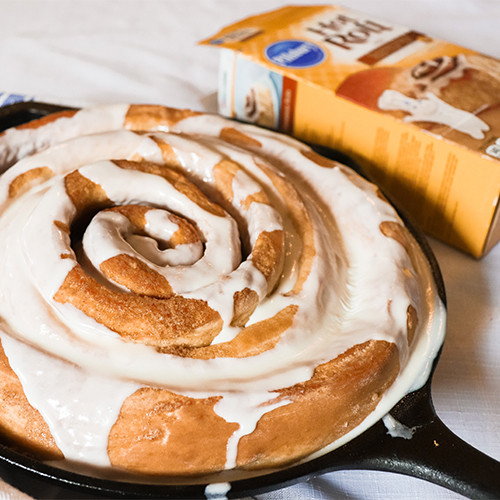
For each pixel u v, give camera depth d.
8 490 0.74
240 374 0.75
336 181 0.86
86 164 0.85
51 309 0.76
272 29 0.97
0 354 0.75
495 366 0.83
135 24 1.13
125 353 0.75
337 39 0.96
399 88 0.90
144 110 0.90
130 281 0.76
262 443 0.74
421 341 0.79
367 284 0.80
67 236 0.79
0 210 0.83
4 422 0.74
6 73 1.05
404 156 0.89
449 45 0.96
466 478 0.72
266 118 0.95
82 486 0.71
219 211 0.81
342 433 0.76
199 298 0.76
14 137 0.88
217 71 1.07
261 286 0.77
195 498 0.71
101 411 0.73
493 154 0.85
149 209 0.81
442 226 0.90
